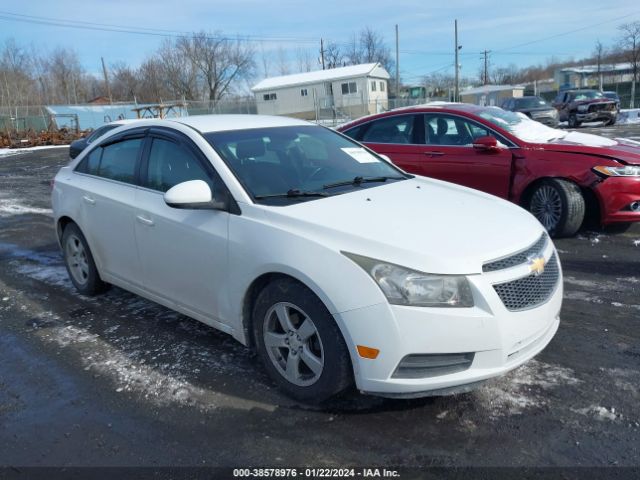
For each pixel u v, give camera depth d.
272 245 3.02
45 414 3.12
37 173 15.95
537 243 3.12
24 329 4.29
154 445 2.80
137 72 63.50
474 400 3.06
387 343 2.66
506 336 2.73
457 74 49.28
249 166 3.56
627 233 6.25
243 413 3.03
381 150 7.22
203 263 3.45
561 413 2.92
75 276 4.97
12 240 7.39
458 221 3.13
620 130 22.41
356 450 2.70
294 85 51.12
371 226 2.96
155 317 4.39
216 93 61.19
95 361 3.70
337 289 2.74
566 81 61.47
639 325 3.92
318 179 3.72
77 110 41.50
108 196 4.23
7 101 53.47
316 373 2.95
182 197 3.25
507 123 6.64
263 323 3.16
